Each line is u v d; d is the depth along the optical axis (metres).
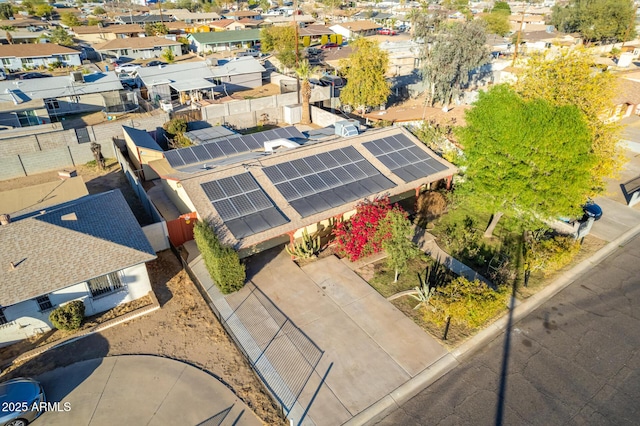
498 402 14.93
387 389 15.39
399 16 127.88
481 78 55.12
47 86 46.28
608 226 26.53
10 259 17.09
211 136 36.41
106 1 176.88
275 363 16.42
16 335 17.12
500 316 18.95
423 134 32.38
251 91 57.19
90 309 18.44
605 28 79.00
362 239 21.42
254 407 14.66
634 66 65.88
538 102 21.62
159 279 21.19
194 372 15.98
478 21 44.44
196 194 21.58
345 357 16.67
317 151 25.84
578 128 20.34
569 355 16.94
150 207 25.77
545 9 148.88
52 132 34.62
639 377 15.94
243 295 19.98
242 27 105.69
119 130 37.62
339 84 55.47
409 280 21.12
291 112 45.50
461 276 20.44
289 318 18.62
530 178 21.45
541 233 23.95
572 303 19.86
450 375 16.02
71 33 91.56
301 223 20.98
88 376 15.77
